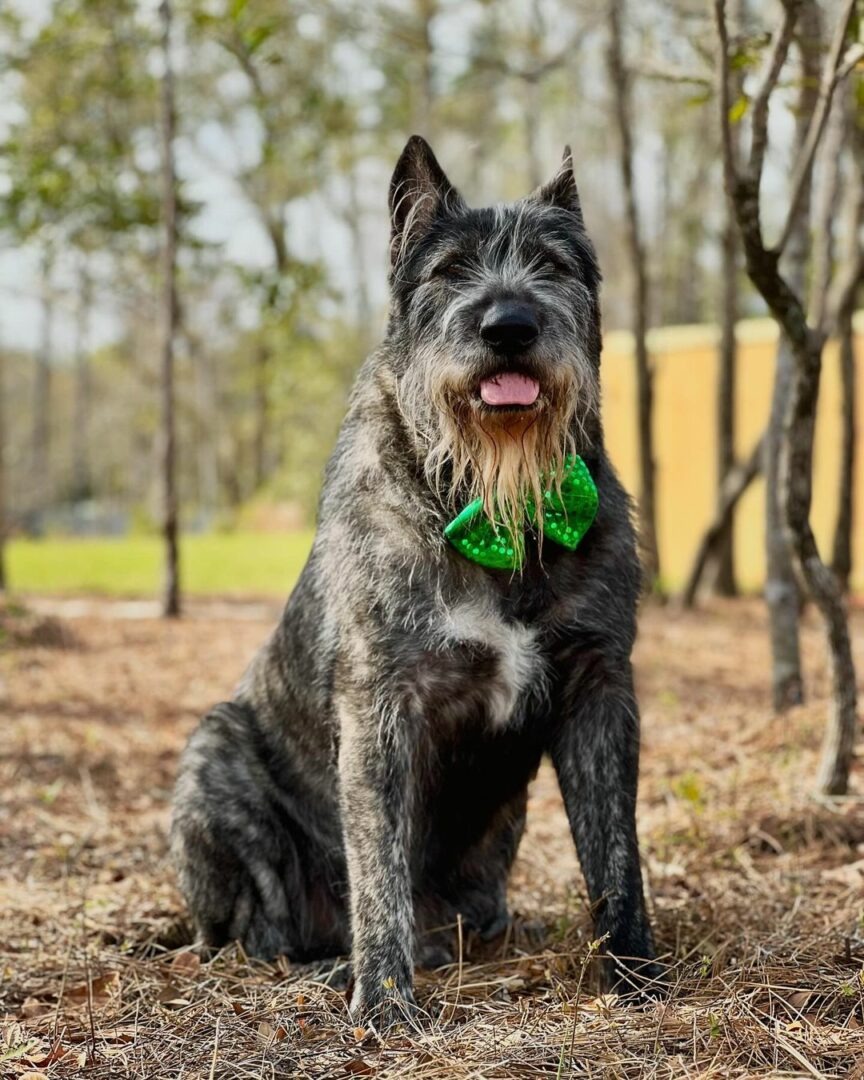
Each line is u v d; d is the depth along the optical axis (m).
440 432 3.66
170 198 13.23
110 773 6.95
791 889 4.39
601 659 3.74
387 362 3.89
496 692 3.74
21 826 5.85
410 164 3.89
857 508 15.45
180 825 4.25
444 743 3.87
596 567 3.69
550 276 3.79
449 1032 3.26
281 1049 3.18
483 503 3.59
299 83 16.83
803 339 4.88
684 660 10.09
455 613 3.62
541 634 3.68
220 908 4.19
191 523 47.09
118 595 17.00
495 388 3.57
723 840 5.07
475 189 26.98
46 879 5.08
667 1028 3.08
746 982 3.36
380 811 3.62
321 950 4.23
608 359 18.64
